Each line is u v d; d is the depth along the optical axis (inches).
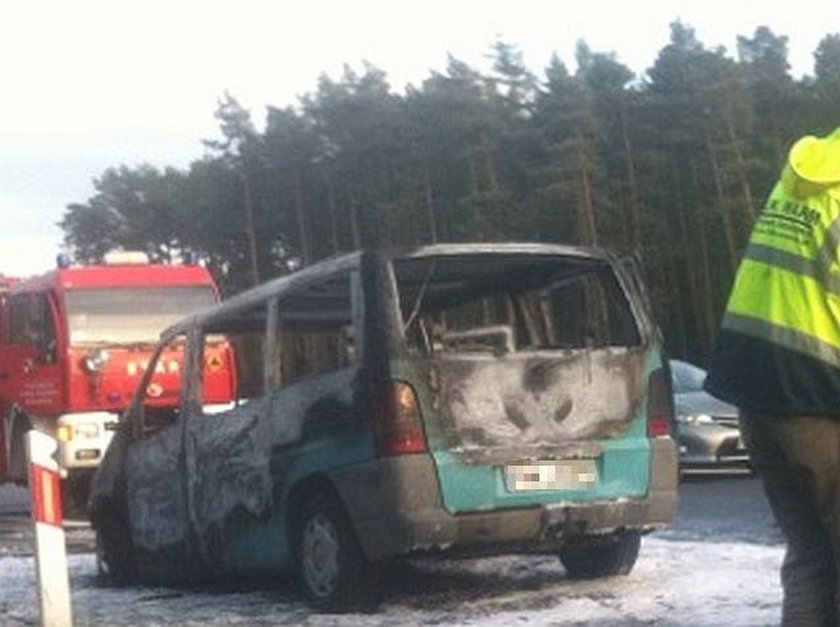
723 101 2025.1
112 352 729.0
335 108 2174.0
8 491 1046.4
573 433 354.9
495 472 345.1
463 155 2068.2
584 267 379.2
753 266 201.6
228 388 423.2
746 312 200.5
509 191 2049.7
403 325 347.3
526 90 2094.0
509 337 370.3
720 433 713.0
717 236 2055.9
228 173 2213.3
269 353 382.0
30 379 754.2
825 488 198.5
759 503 581.0
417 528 338.3
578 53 2175.2
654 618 323.0
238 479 392.2
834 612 203.5
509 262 370.9
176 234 2251.5
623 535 366.9
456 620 334.6
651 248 2074.3
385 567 360.5
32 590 447.5
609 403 360.8
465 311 398.6
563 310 386.0
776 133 2126.0
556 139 1983.3
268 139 2196.1
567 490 351.6
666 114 2074.3
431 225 2106.3
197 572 418.6
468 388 346.9
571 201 1967.3
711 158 2030.0
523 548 353.1
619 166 2092.8
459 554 347.3
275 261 2218.3
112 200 2298.2
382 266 349.4
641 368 366.3
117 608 398.6
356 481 346.6
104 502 459.8
